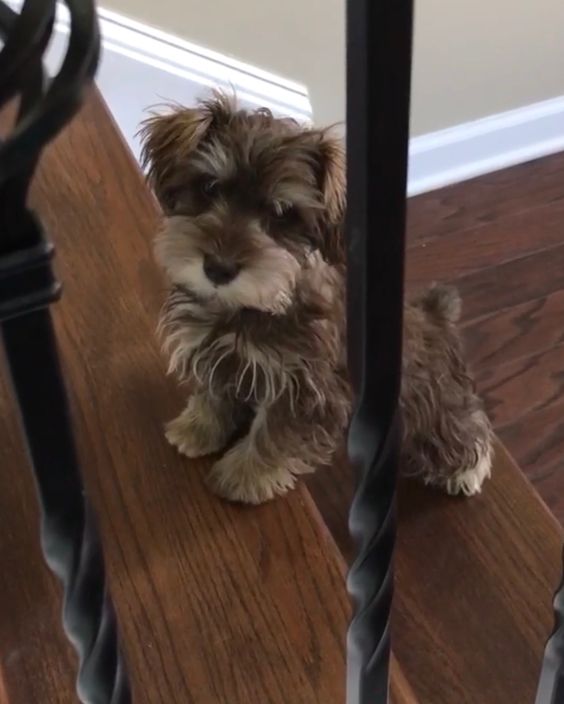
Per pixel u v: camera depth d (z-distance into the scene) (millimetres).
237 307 1234
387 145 528
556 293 2363
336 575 1135
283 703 1024
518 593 1481
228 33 1991
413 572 1506
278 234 1276
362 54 492
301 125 1384
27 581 1070
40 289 469
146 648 1061
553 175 2646
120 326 1352
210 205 1292
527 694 1370
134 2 1865
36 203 1488
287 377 1276
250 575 1132
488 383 2180
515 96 2553
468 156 2611
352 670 801
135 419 1271
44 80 436
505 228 2516
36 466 567
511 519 1579
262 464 1229
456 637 1429
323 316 1278
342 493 1548
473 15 2334
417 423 1477
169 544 1155
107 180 1531
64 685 996
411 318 1458
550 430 2102
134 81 1929
